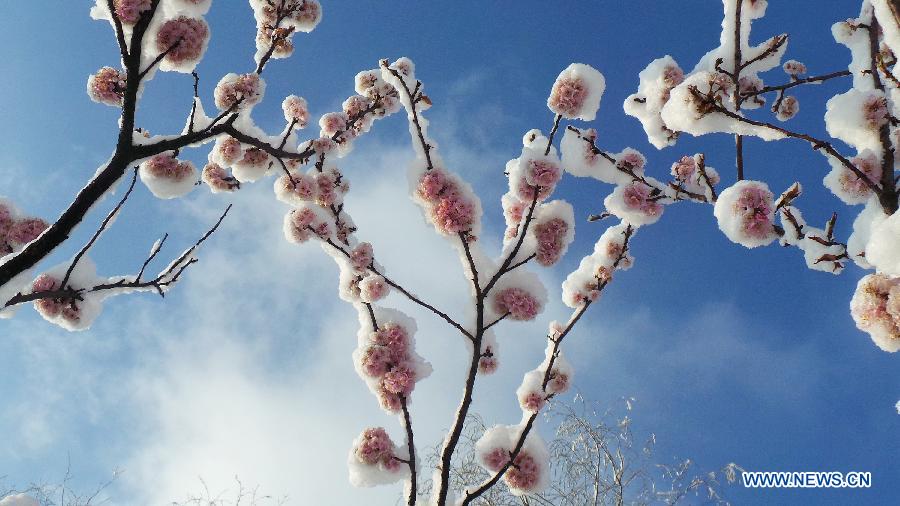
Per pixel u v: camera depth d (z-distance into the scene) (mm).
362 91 4570
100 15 2877
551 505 5309
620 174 3529
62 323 2893
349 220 3676
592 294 3316
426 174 2727
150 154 2406
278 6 3926
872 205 2359
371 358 2969
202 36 2801
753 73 3500
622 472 5477
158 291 2951
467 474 5297
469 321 2887
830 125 2277
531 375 3148
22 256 2197
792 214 2709
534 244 2881
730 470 5285
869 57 2943
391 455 2973
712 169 3588
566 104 2895
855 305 1601
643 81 3379
